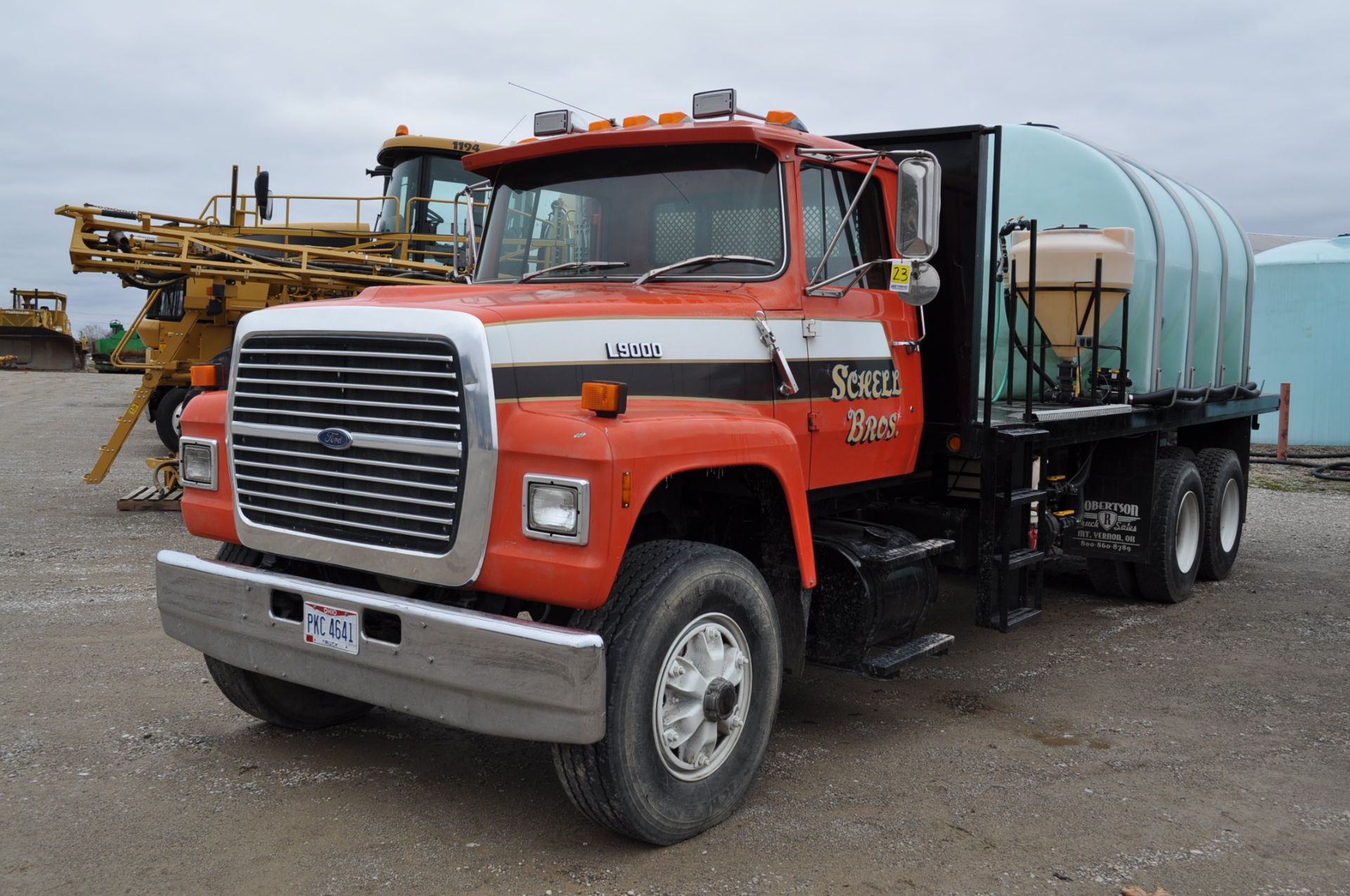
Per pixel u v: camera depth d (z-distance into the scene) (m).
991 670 6.08
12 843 3.71
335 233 14.15
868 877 3.57
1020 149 7.47
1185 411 7.74
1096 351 6.75
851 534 4.93
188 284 13.29
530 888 3.47
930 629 6.98
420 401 3.60
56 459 14.65
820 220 4.88
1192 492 7.91
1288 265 18.97
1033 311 6.16
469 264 5.57
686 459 3.68
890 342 5.19
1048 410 6.22
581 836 3.86
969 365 5.41
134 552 8.63
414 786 4.29
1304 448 18.83
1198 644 6.70
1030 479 5.80
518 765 4.54
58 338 37.31
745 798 4.21
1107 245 6.64
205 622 4.23
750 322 4.39
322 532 3.93
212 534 4.37
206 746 4.65
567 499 3.38
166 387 15.10
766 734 4.14
